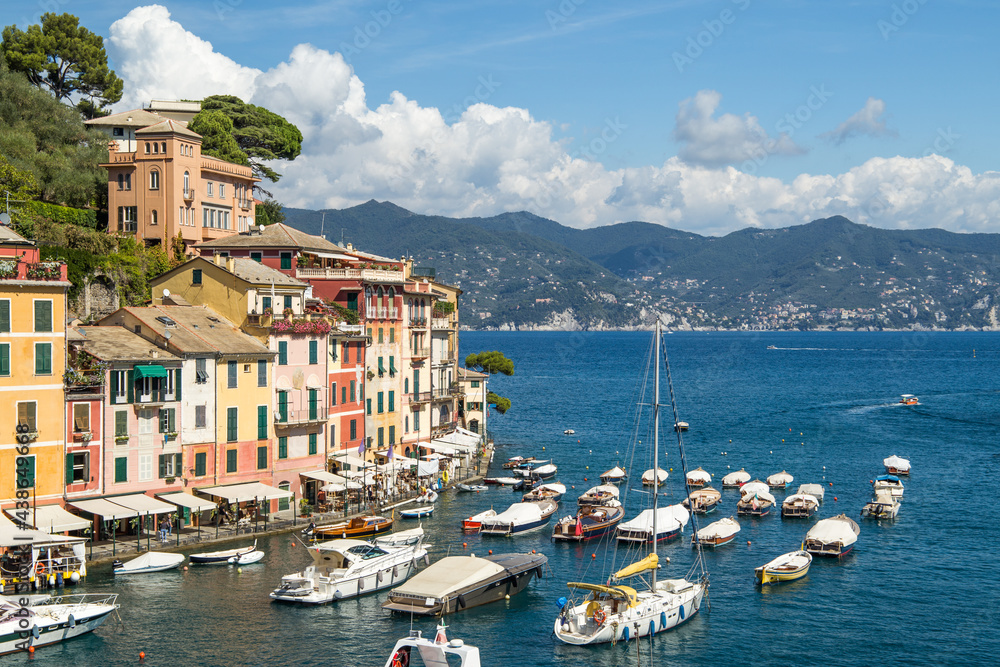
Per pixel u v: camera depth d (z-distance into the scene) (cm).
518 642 5806
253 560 6988
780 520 9275
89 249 10412
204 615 5944
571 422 17638
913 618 6344
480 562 6575
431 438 11462
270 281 8881
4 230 7156
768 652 5750
